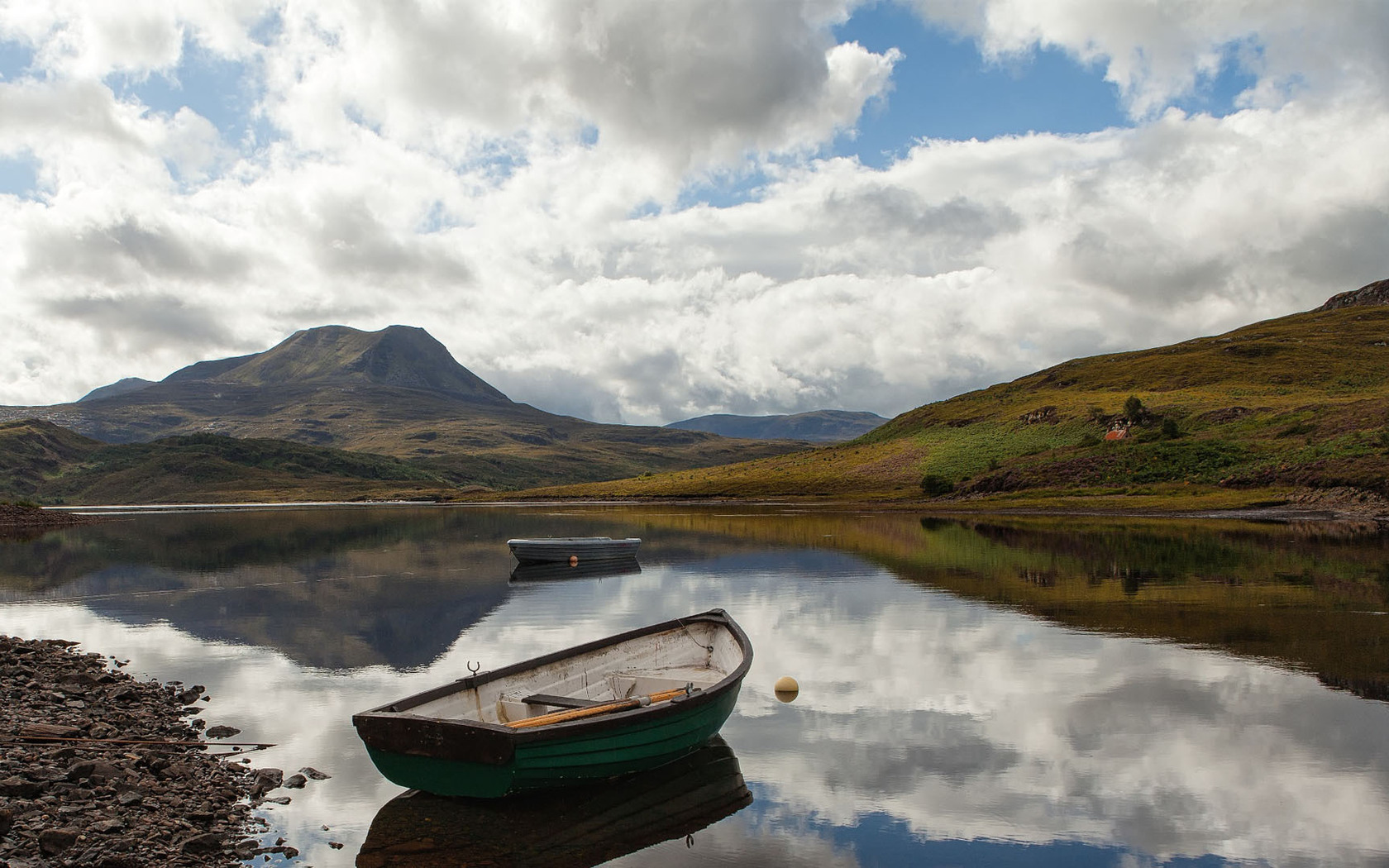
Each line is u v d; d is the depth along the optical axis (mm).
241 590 39156
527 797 14219
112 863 10734
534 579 42281
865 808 13766
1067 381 171000
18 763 13906
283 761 15844
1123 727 17422
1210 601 31609
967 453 130000
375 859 11867
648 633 19297
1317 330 184500
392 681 21938
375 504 170875
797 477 141375
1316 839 12516
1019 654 23797
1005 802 13953
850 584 38062
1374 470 77688
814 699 19766
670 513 103125
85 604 35344
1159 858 12023
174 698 20078
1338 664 22172
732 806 13891
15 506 104312
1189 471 94938
